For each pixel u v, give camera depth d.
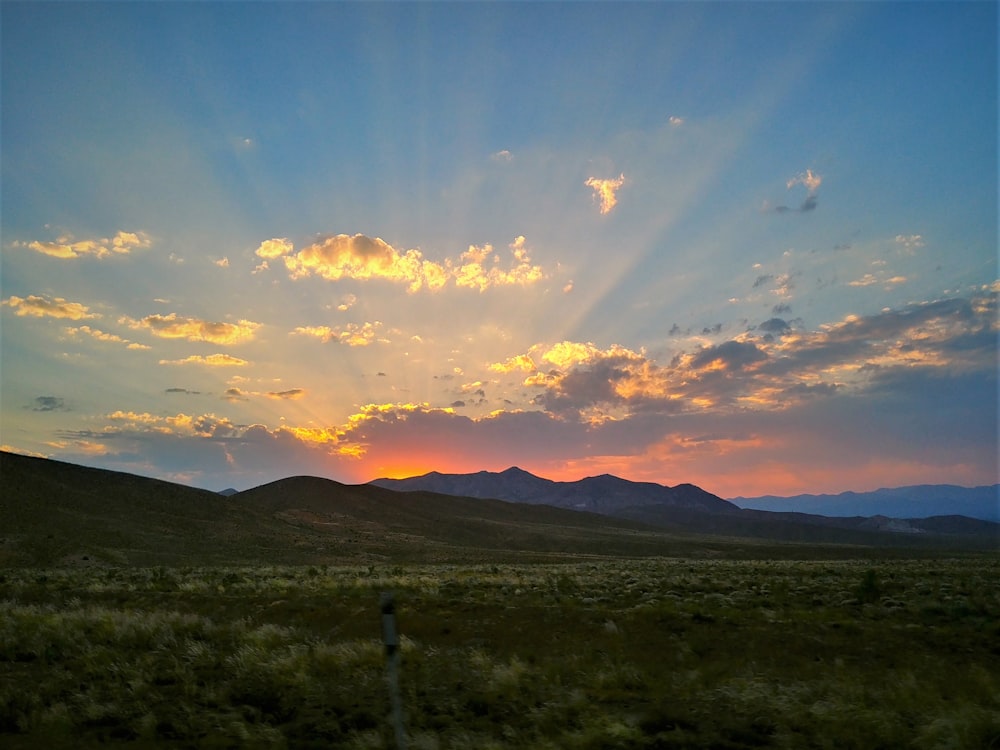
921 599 24.80
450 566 63.53
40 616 20.88
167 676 14.05
